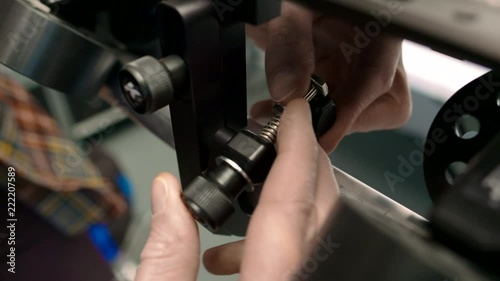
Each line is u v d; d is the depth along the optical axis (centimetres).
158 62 22
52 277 44
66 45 26
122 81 22
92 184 50
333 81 33
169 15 21
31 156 45
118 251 54
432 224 20
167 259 26
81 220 48
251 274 24
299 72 30
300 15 30
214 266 31
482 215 18
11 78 47
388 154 41
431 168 24
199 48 22
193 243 27
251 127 28
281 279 23
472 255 19
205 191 23
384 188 31
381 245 20
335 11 21
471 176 19
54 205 45
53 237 45
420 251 19
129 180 65
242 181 23
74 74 27
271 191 24
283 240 24
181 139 25
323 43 32
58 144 49
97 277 48
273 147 24
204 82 22
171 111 24
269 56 30
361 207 22
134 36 27
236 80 24
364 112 37
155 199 27
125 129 79
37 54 26
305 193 24
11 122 45
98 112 70
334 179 26
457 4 19
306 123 25
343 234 21
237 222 28
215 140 24
